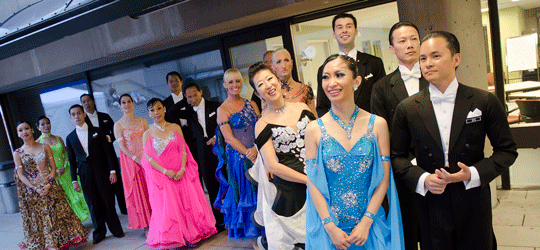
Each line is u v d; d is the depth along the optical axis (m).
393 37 2.21
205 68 5.39
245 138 3.45
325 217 1.76
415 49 2.17
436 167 1.77
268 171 2.51
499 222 3.23
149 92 5.97
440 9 3.07
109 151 4.55
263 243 3.25
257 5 4.11
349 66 1.70
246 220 3.68
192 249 3.78
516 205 3.50
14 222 6.31
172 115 4.29
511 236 2.96
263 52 4.81
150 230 3.79
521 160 4.48
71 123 7.04
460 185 1.70
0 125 7.72
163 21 4.80
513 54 3.69
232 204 3.73
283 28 4.56
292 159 2.38
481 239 1.72
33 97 7.36
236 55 5.03
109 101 6.39
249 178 2.96
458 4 3.11
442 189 1.67
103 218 4.59
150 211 4.38
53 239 4.16
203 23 4.52
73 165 4.57
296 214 2.39
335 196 1.79
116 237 4.61
